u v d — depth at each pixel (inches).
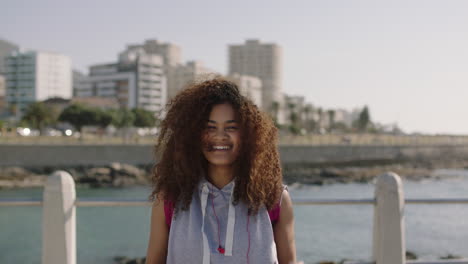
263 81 6348.4
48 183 113.9
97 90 5128.0
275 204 66.9
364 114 5103.3
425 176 1883.6
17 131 2768.2
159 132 71.9
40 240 540.7
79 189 1368.1
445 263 133.3
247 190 64.2
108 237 546.9
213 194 66.4
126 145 1644.9
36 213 693.3
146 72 4990.2
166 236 69.7
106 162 1609.3
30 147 1508.4
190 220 65.1
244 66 7258.9
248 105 68.2
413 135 3540.8
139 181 1514.5
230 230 63.8
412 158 2480.3
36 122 2847.0
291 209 69.0
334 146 2155.5
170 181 67.7
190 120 67.3
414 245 514.0
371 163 2290.8
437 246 511.2
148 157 1673.2
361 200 123.9
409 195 1253.1
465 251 486.6
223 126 67.4
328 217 675.4
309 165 2074.3
